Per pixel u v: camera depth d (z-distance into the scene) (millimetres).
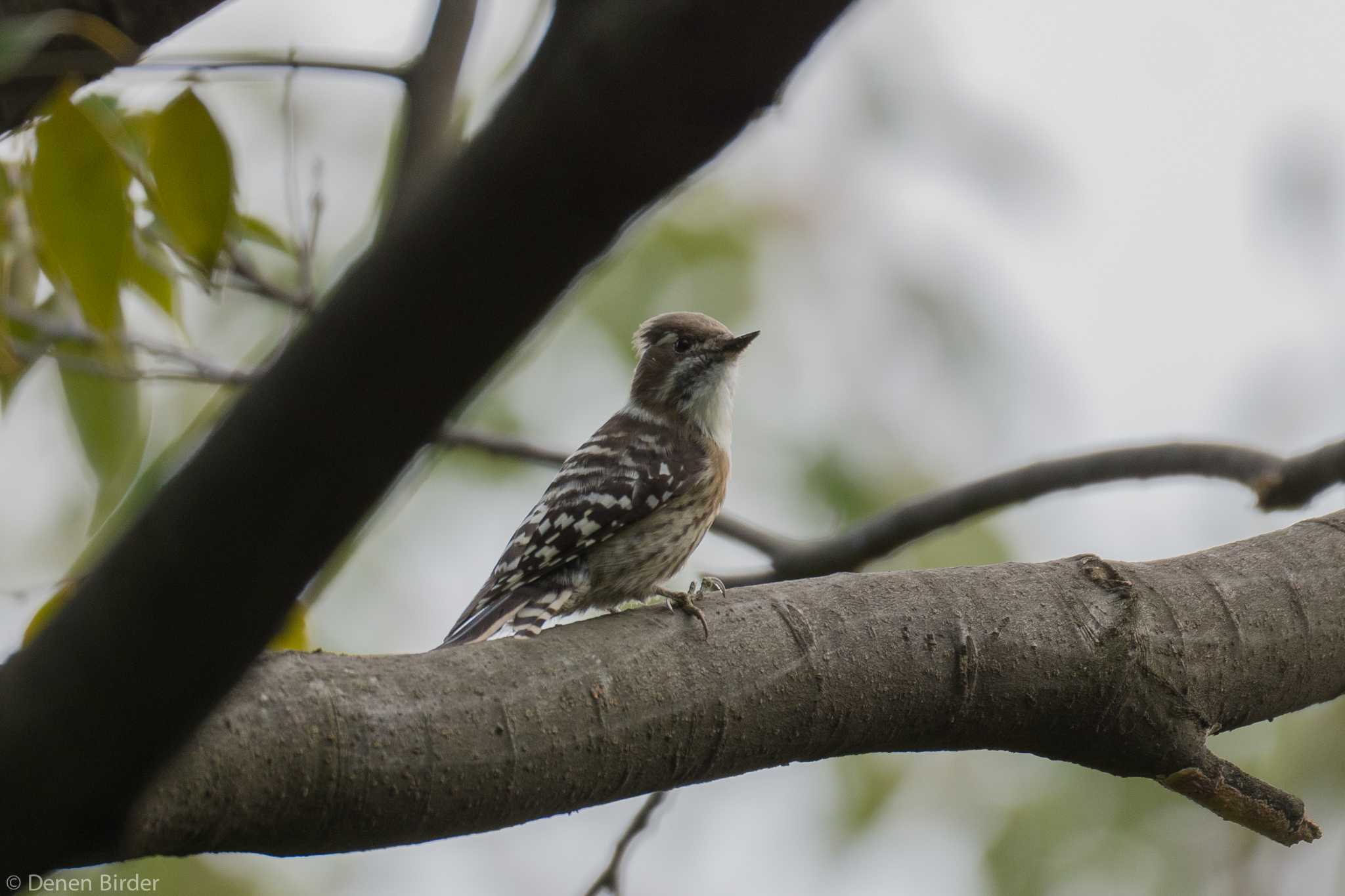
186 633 3133
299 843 5023
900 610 6191
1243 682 6465
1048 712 6262
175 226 5977
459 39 7730
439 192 2693
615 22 2479
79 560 6129
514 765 5320
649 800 8211
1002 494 9734
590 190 2617
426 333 2799
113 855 3619
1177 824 12391
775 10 2420
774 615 6035
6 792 3258
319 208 8961
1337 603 6707
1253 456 8914
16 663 3180
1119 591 6402
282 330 10203
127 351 7305
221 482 2980
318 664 5109
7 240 6730
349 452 2949
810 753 6105
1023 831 12406
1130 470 9359
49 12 5730
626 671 5664
